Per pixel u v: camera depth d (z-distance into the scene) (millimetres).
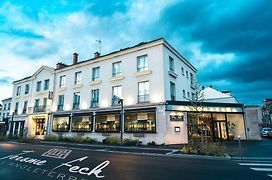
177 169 7406
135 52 19266
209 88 27797
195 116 13945
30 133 27219
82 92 22891
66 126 23312
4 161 9617
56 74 26641
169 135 15922
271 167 7727
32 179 6316
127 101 18703
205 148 10977
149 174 6699
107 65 21250
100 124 20250
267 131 29453
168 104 16422
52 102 25688
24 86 31438
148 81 17938
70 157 10430
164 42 17812
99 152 12211
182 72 21938
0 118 39312
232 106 19891
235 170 7227
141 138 16891
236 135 20547
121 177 6379
